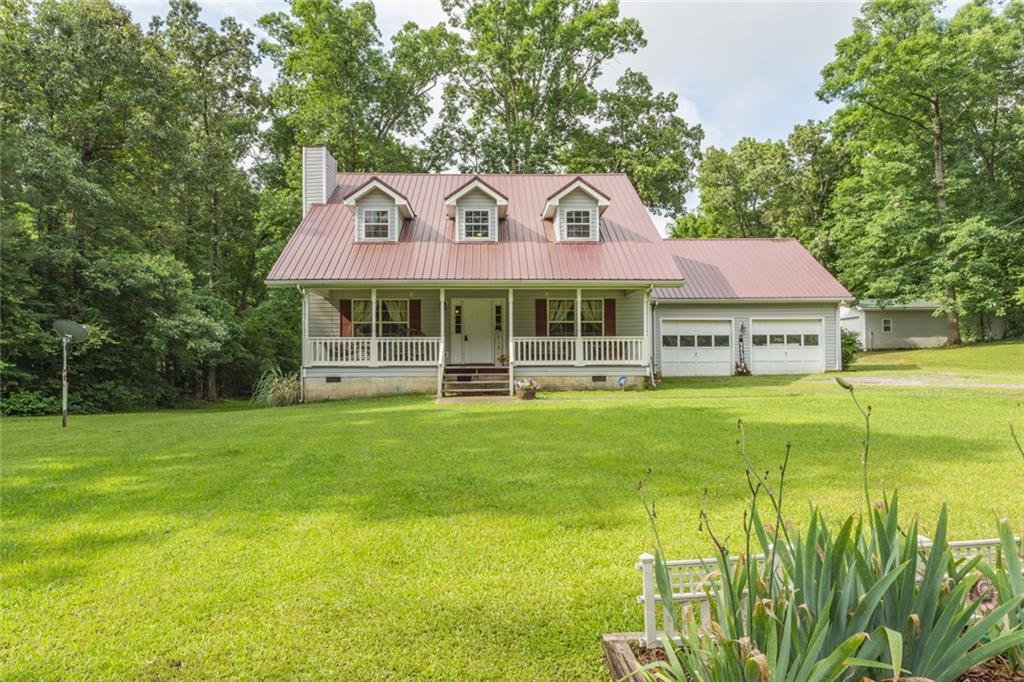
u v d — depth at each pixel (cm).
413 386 1648
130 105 1825
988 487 552
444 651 295
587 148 3066
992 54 2558
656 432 862
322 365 1638
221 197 2406
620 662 255
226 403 2167
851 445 746
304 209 1969
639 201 2047
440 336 1677
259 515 506
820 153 3734
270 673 277
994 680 225
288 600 348
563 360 1681
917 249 2731
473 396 1546
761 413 1040
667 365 2117
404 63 2850
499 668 280
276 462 705
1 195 1532
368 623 322
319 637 307
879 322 3506
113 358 1716
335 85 2612
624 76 3038
